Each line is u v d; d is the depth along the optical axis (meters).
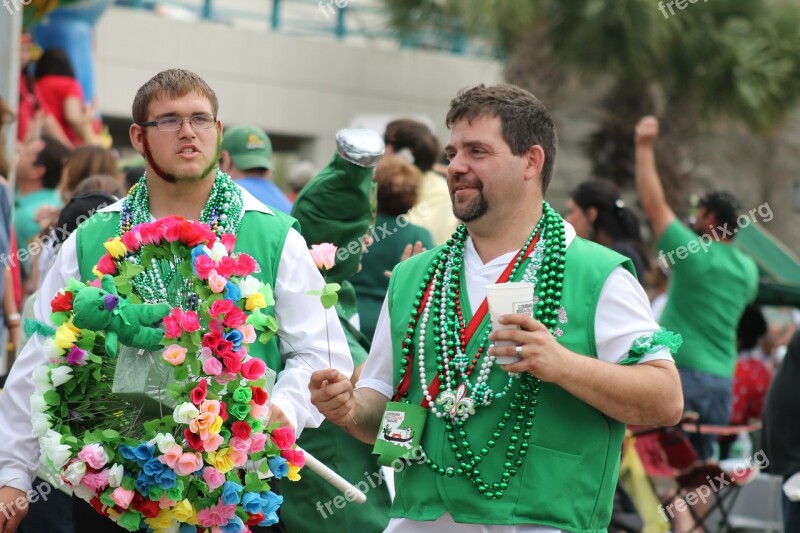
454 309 10.07
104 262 10.21
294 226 11.27
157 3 49.03
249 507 10.19
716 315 21.22
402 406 9.94
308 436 13.72
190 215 10.87
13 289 18.33
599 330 9.67
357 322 14.86
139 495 10.01
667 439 19.97
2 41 17.97
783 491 16.05
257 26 56.03
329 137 51.50
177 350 9.72
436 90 54.56
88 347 10.02
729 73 50.41
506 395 9.68
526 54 50.09
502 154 9.75
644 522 19.23
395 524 10.15
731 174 57.88
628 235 20.20
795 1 53.00
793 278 23.95
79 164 18.45
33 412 10.05
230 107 48.66
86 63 28.22
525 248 9.95
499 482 9.60
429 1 53.50
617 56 49.22
